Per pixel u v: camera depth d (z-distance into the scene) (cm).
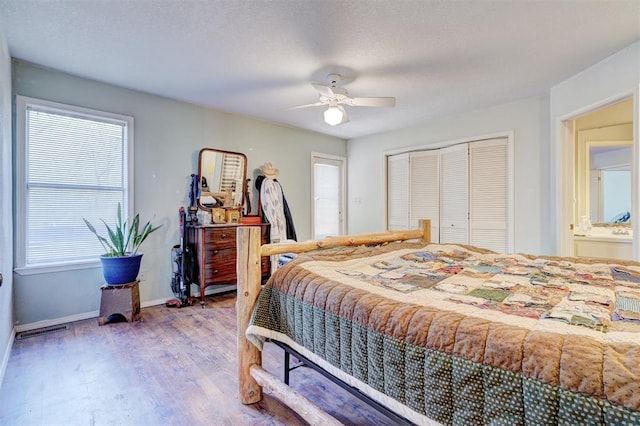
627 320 102
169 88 337
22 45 247
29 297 283
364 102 298
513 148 384
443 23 217
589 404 73
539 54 262
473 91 347
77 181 311
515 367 86
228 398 185
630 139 357
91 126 319
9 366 219
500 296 131
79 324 298
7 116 242
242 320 180
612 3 196
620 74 256
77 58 269
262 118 450
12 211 271
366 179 560
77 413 171
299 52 258
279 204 462
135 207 345
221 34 231
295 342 157
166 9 201
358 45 247
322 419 134
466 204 427
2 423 162
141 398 184
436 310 113
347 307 131
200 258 356
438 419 99
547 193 359
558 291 139
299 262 179
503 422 86
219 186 409
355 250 213
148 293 355
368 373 120
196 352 242
